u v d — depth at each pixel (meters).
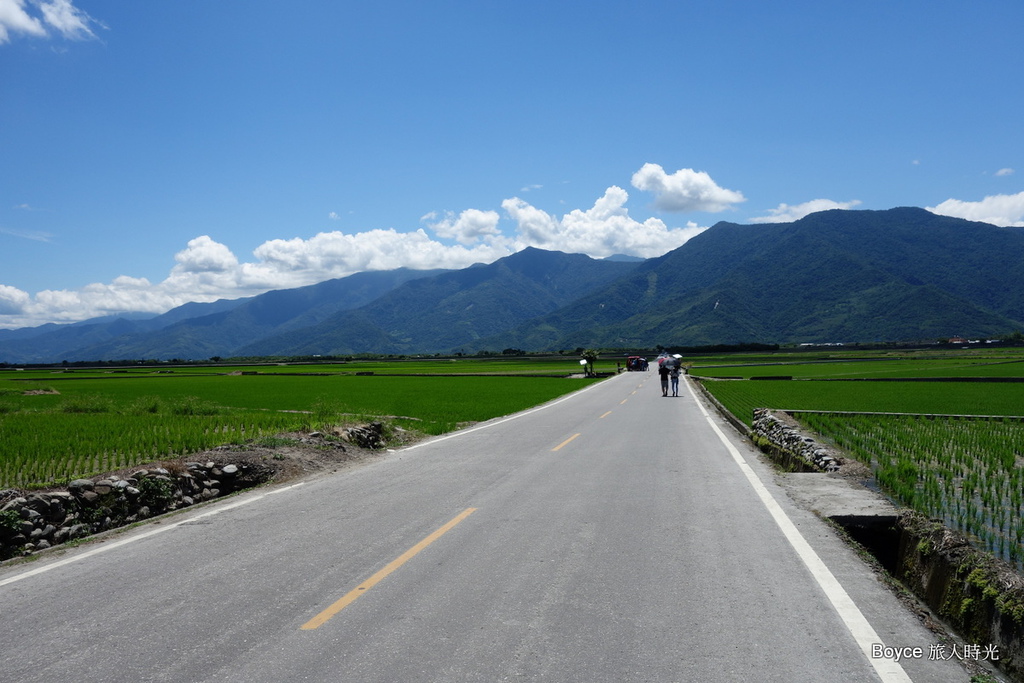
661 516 8.13
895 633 4.65
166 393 43.16
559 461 12.84
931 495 10.39
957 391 37.75
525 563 6.22
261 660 4.25
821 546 6.76
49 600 5.47
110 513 8.73
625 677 3.96
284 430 15.47
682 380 54.72
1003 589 4.57
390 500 9.27
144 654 4.38
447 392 41.00
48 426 18.80
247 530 7.72
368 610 5.08
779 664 4.14
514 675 3.99
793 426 17.19
